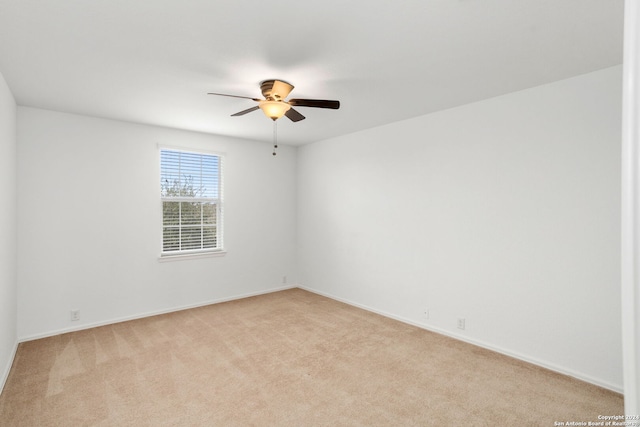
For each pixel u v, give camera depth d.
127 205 3.93
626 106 0.41
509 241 2.98
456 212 3.37
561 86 2.66
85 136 3.65
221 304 4.61
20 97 3.05
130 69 2.45
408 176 3.82
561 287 2.69
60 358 2.94
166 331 3.59
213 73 2.52
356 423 2.10
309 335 3.49
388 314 4.07
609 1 1.64
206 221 4.64
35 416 2.14
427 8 1.70
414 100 3.15
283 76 2.57
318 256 5.17
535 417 2.14
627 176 0.42
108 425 2.06
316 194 5.18
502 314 3.04
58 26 1.88
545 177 2.76
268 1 1.65
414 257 3.77
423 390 2.46
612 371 2.45
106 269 3.80
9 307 2.85
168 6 1.69
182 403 2.29
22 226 3.30
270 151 5.24
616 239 2.43
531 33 1.95
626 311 0.43
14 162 3.12
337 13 1.75
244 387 2.49
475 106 3.20
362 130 4.37
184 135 4.36
